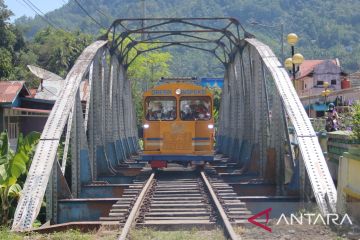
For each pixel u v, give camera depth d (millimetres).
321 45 107562
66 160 14562
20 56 55594
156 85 19641
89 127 16094
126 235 8328
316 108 40688
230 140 24312
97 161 17062
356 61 86938
